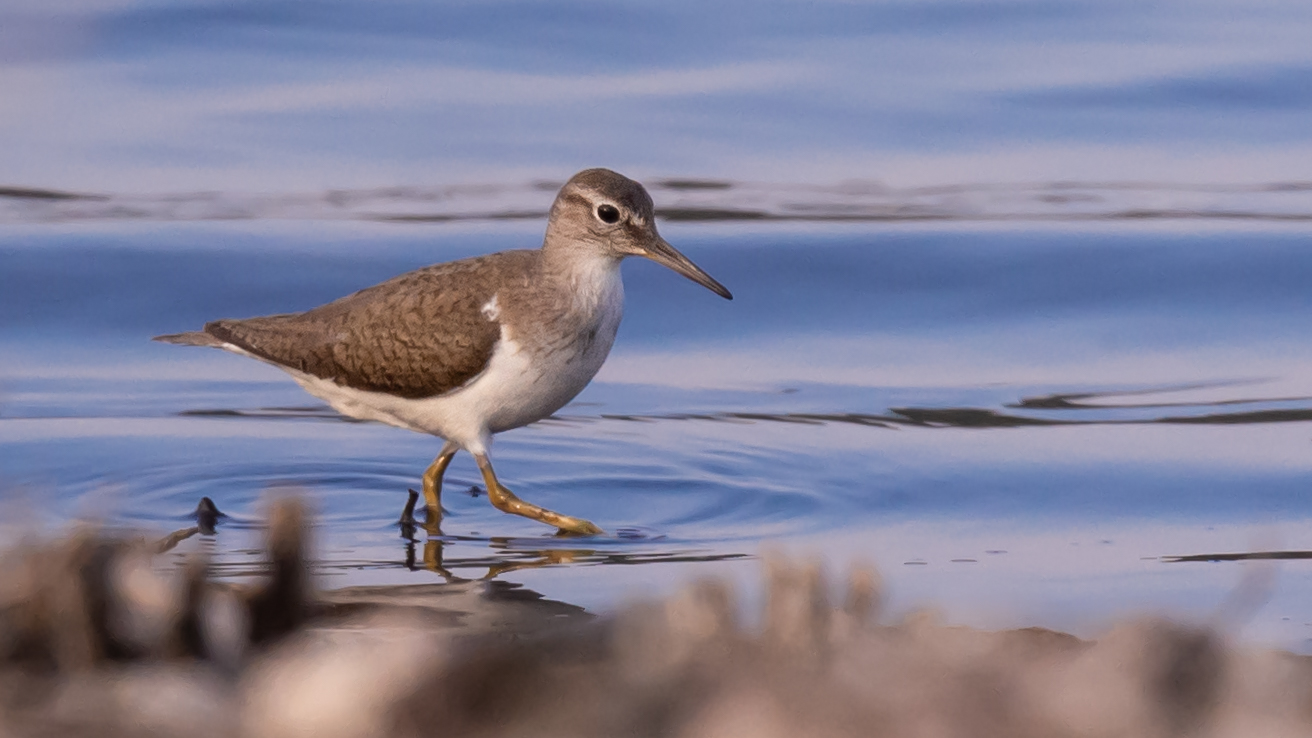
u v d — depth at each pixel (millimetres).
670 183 19750
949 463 12758
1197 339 15922
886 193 19531
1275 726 6316
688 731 6270
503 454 13281
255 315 16734
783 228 18578
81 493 12023
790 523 11508
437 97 21781
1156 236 18172
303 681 6605
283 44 23016
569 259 12250
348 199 19156
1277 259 17547
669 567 10500
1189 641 6555
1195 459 12711
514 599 9719
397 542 11141
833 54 23062
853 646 6641
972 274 17547
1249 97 21750
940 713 6164
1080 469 12547
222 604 7336
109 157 19875
